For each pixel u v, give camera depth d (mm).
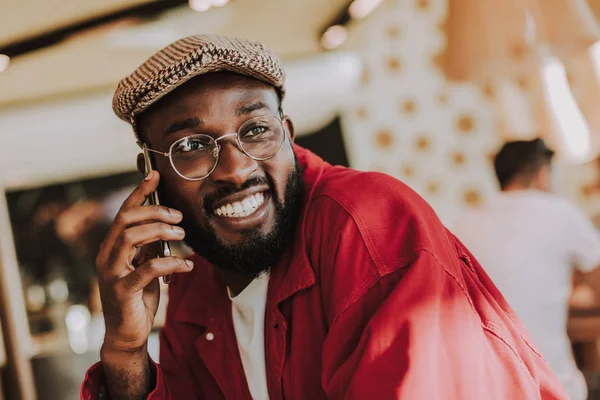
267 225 1064
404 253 944
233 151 1021
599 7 2258
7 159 2549
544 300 2189
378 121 3842
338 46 2770
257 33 2547
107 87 2541
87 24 2070
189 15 2213
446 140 3900
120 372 1103
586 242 2246
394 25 3875
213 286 1266
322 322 1035
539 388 996
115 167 2877
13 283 3037
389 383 840
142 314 1063
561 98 2311
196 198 1055
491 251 2240
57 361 3004
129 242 1000
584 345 2959
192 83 1017
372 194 1015
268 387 1119
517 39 2117
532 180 2389
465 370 873
